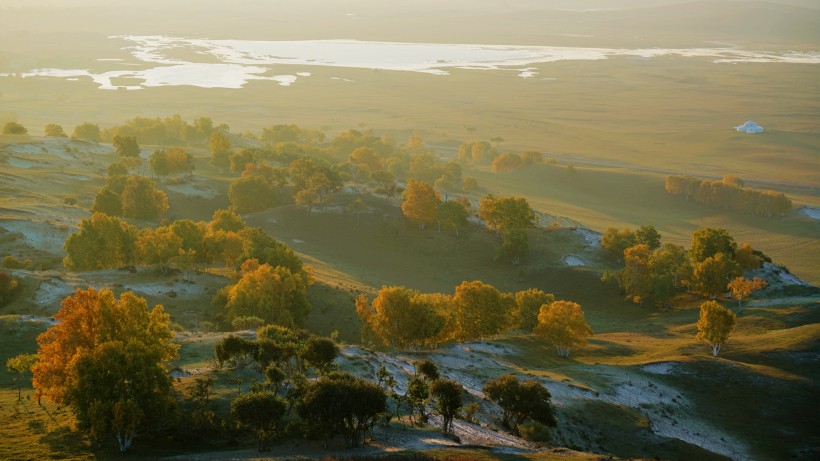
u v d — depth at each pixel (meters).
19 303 94.88
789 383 88.31
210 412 52.69
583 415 72.00
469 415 63.56
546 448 57.78
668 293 138.38
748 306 131.00
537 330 101.56
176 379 60.47
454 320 100.81
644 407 79.25
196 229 129.75
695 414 81.19
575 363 97.25
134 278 114.25
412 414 60.22
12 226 134.00
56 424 52.03
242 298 100.19
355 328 111.75
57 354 54.75
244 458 45.91
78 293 56.75
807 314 119.38
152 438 49.88
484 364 86.00
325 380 52.06
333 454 48.06
